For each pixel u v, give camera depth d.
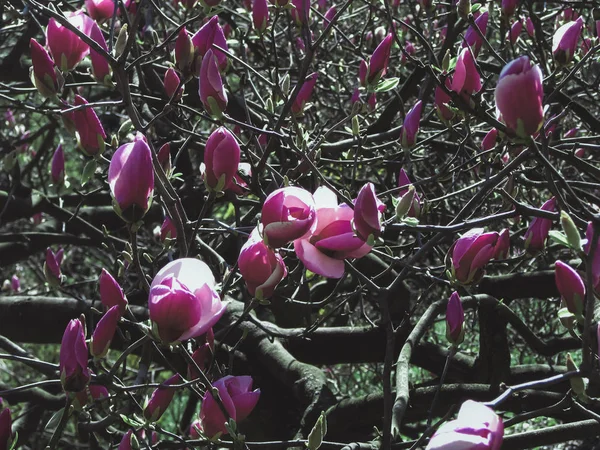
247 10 2.34
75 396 1.23
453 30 2.01
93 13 1.72
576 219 1.31
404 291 2.34
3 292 3.60
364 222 1.15
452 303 1.35
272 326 2.36
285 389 2.38
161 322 1.08
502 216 1.38
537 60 2.38
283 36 3.18
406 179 1.69
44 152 3.96
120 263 1.61
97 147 1.42
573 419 1.92
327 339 2.42
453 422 0.99
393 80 1.69
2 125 4.01
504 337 2.10
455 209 2.86
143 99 2.08
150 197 1.19
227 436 1.50
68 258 4.14
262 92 3.13
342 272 1.17
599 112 3.27
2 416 1.21
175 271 1.11
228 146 1.27
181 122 2.39
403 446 1.42
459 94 1.39
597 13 2.03
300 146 1.77
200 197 2.58
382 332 2.38
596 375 1.11
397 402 1.68
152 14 2.72
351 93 2.81
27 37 2.81
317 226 1.18
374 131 2.52
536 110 1.13
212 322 1.09
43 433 3.37
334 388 3.49
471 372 2.19
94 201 3.09
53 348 5.55
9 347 1.92
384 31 2.78
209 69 1.40
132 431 1.34
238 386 1.25
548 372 2.12
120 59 1.36
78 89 2.87
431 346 2.29
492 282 2.28
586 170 1.77
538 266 2.53
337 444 1.49
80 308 2.72
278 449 1.71
